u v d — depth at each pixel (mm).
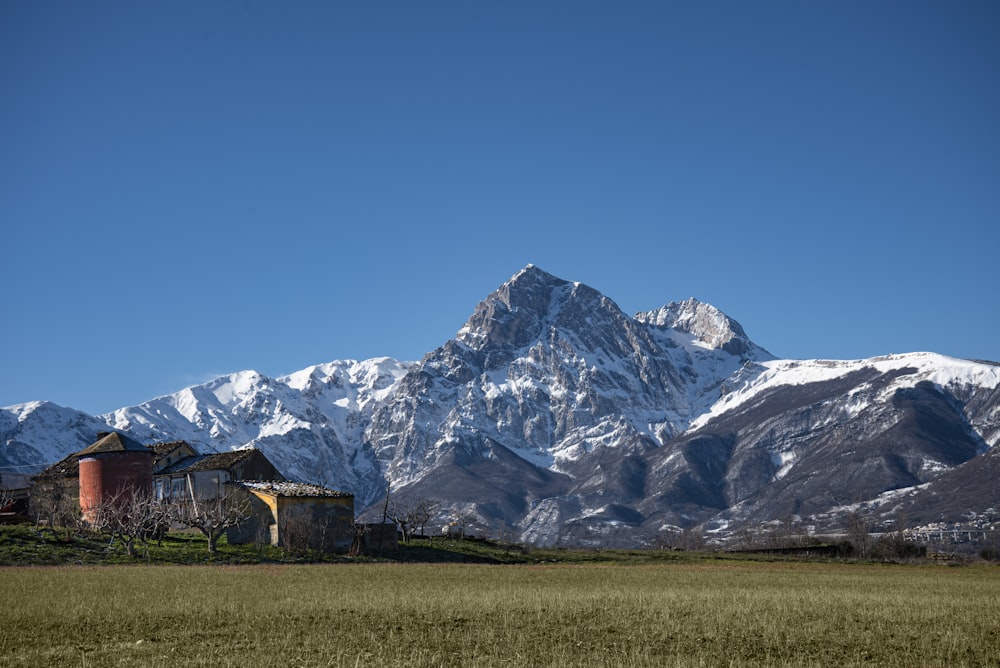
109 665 43312
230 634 51000
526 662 43406
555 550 154625
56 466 149375
